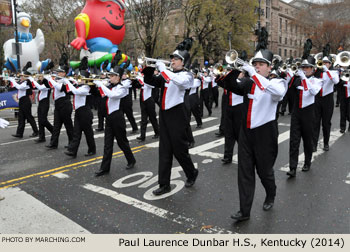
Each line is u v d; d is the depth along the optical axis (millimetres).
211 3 27453
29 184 5266
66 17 33562
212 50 33094
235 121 5945
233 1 29234
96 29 18109
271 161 3924
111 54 17344
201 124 10094
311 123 5312
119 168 6074
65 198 4629
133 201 4480
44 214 4098
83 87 6438
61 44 35406
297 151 5367
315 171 5660
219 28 29109
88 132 6887
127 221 3881
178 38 32531
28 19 19703
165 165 4668
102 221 3889
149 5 24828
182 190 4875
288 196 4566
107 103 5582
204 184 5113
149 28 25266
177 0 26250
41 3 33344
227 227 3701
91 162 6520
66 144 8320
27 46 18953
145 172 5797
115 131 5633
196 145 7766
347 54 7016
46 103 8391
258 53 3770
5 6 18703
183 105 4547
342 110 8836
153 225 3771
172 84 4469
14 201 4539
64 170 6004
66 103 7551
